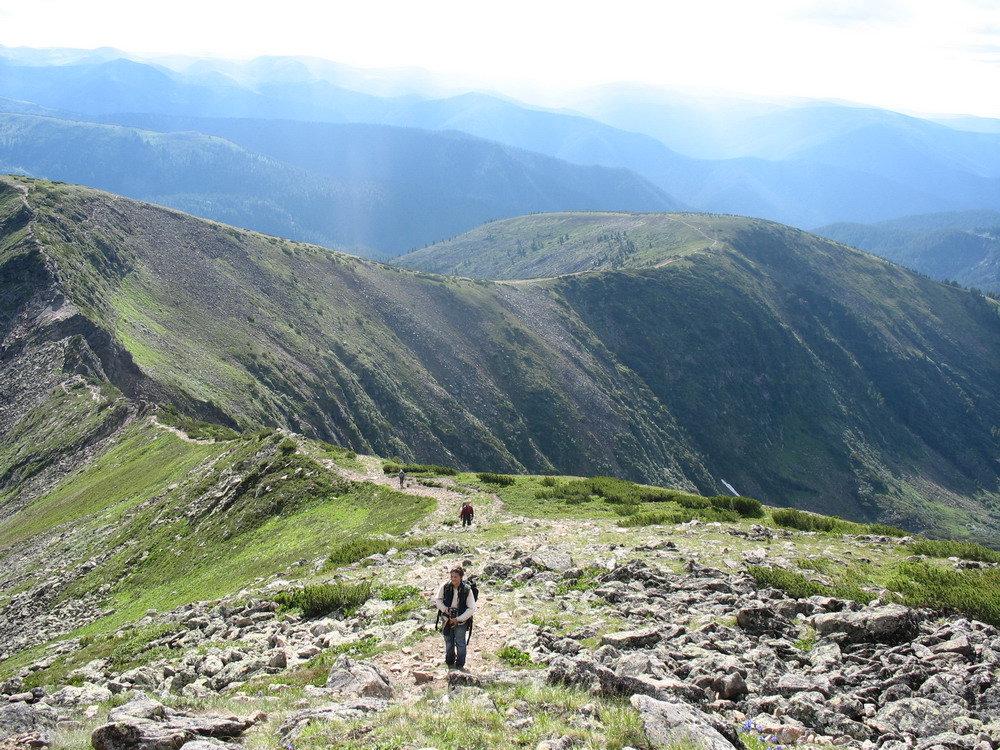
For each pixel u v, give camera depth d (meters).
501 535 30.34
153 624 25.56
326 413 152.88
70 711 12.55
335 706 10.41
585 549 24.61
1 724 10.80
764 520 33.53
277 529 42.34
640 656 11.65
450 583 13.04
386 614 18.23
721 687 11.27
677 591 18.62
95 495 65.75
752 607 15.22
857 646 13.77
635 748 8.38
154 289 149.75
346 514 42.03
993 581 18.73
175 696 13.28
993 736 9.71
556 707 10.02
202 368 130.12
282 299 183.25
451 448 183.25
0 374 102.56
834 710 10.69
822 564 21.70
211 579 37.12
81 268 129.88
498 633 15.40
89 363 99.88
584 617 16.52
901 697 11.33
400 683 12.37
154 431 76.62
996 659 12.48
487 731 9.11
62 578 46.88
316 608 19.81
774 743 9.51
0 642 40.66
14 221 136.75
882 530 30.58
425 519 37.00
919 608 16.47
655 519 31.92
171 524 49.59
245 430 116.12
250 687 13.11
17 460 84.12
